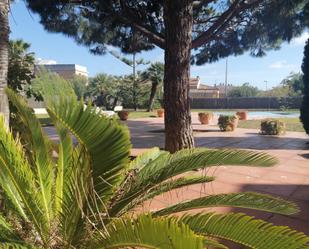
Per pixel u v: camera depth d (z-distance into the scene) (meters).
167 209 2.48
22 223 2.43
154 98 33.81
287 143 10.92
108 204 2.32
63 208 2.41
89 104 1.97
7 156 2.29
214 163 2.35
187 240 1.55
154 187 2.44
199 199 2.50
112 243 2.04
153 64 32.59
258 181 6.02
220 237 2.09
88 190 2.16
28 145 2.71
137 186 2.43
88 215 2.25
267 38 10.64
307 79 11.02
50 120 2.32
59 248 2.33
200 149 2.92
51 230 2.38
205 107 42.91
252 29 10.38
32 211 2.40
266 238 1.97
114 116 2.13
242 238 2.03
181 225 1.73
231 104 41.97
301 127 16.14
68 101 1.92
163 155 2.91
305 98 11.17
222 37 11.07
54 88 1.94
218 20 8.27
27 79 6.52
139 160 3.17
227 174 6.46
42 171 2.54
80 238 2.28
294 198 5.05
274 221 4.02
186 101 7.26
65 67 43.91
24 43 6.62
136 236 1.87
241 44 11.16
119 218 2.21
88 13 9.21
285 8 9.27
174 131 7.21
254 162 2.33
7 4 3.93
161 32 9.52
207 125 17.25
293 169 6.96
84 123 1.95
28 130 2.54
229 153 2.36
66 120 1.92
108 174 2.15
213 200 2.45
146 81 34.09
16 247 2.09
